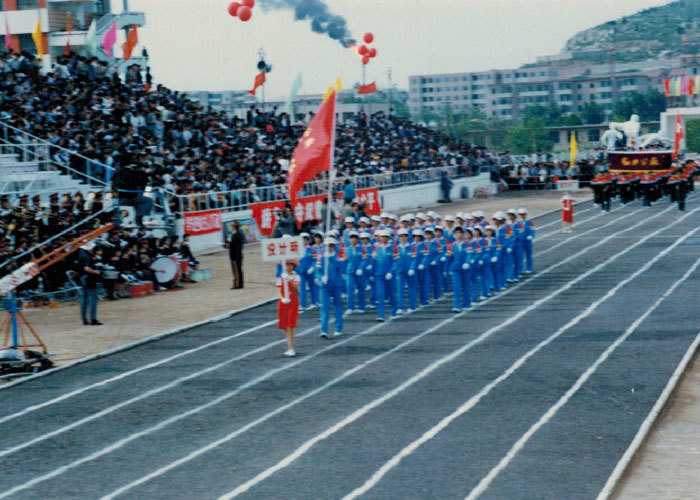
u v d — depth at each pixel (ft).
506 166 223.51
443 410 47.19
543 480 36.83
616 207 173.68
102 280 84.94
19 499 36.76
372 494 35.83
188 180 126.00
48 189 102.58
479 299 83.05
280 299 61.41
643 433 42.50
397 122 208.33
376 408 47.96
